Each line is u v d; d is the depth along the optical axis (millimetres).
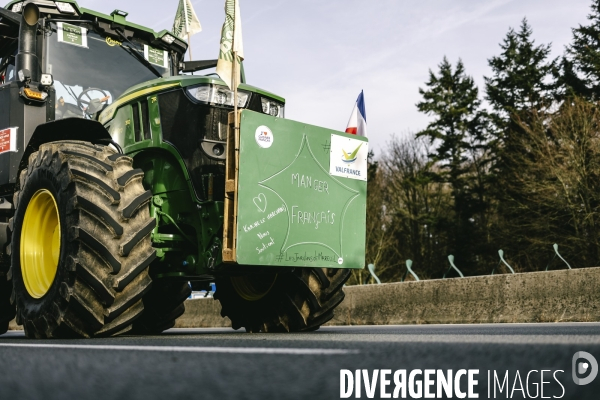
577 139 18969
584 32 26125
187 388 1083
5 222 3930
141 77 4609
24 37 4031
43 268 3301
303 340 2248
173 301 4910
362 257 3861
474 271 26906
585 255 18484
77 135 3619
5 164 3939
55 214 3305
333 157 3783
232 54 3572
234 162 3387
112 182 3078
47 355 1655
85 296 2914
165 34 4777
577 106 19359
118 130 3949
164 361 1449
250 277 4184
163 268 3865
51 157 3219
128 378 1218
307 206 3611
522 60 29547
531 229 20125
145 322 4910
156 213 3779
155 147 3748
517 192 21766
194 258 3711
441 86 32469
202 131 3652
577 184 18578
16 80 3986
